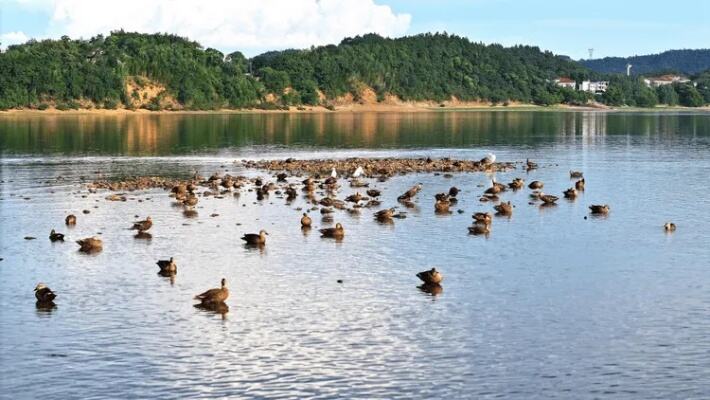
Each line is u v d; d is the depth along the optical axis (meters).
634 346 35.97
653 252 52.44
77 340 36.69
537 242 55.19
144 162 108.69
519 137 170.38
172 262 47.06
